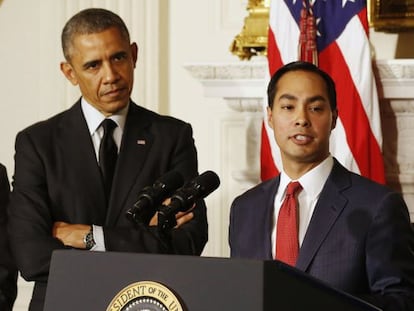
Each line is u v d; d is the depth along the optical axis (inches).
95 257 222.8
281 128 351.9
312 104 350.6
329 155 357.1
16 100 696.4
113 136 422.9
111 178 418.0
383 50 626.8
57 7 689.6
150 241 393.4
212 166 663.1
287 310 208.5
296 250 342.6
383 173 547.8
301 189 350.6
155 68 674.8
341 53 554.9
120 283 218.8
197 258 210.8
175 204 280.5
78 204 411.2
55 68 690.2
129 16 678.5
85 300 222.1
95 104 419.5
